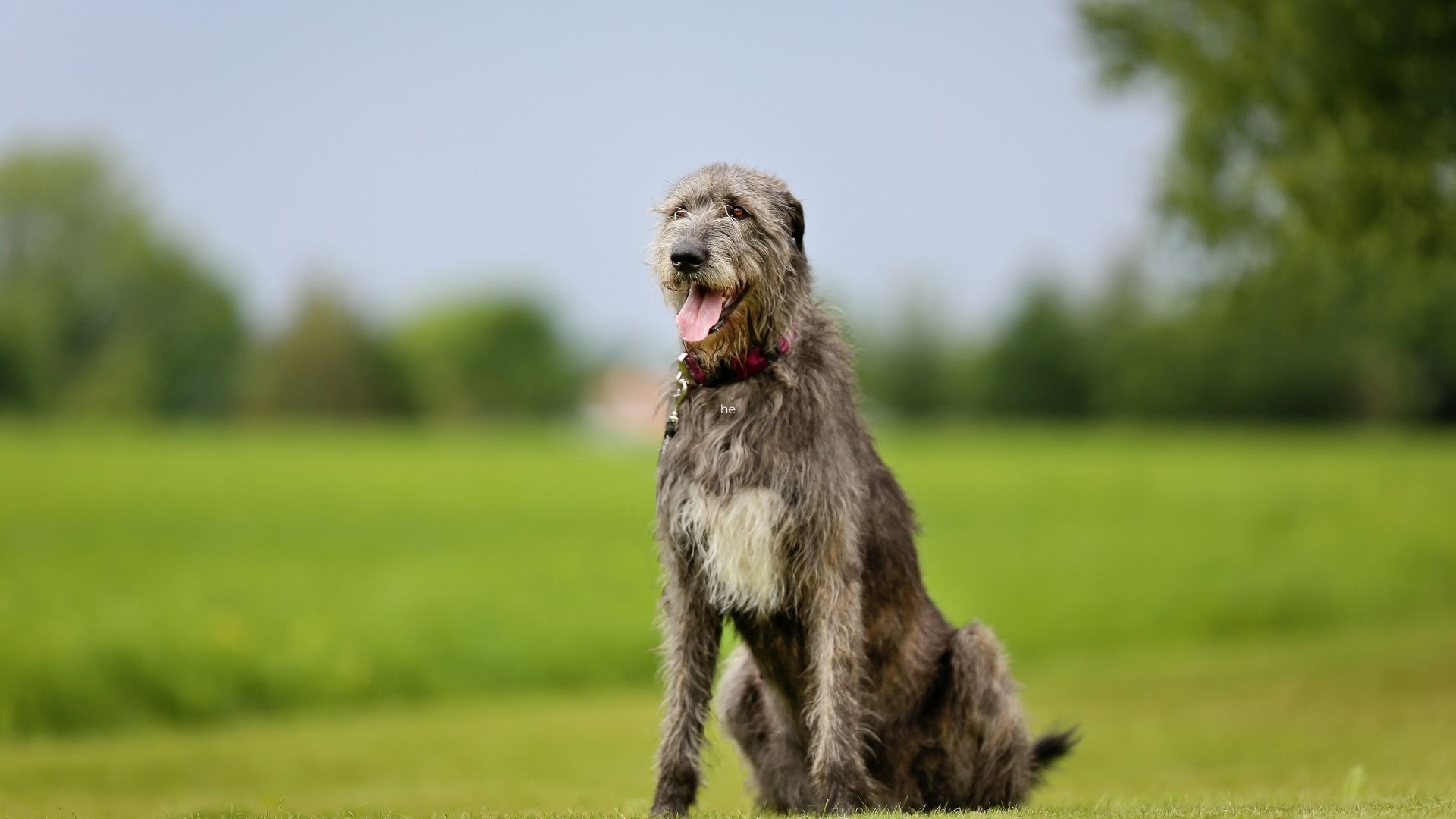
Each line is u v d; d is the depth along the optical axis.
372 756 12.09
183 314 90.69
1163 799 7.13
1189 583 22.97
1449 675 15.12
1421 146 13.99
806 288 6.85
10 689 14.17
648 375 110.25
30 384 81.75
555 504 32.19
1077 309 86.00
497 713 15.23
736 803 9.12
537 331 113.81
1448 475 37.53
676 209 7.02
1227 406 78.56
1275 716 13.20
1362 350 70.75
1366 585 23.55
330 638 16.91
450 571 21.55
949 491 35.53
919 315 90.25
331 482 35.66
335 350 89.31
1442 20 13.02
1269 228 17.48
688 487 6.40
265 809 7.60
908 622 6.90
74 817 7.37
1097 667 18.16
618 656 18.11
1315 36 13.40
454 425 94.94
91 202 90.38
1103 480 37.75
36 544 22.42
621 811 6.73
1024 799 7.05
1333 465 41.78
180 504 29.45
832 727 6.29
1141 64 17.53
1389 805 6.14
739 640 6.93
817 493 6.29
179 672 15.28
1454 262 16.25
